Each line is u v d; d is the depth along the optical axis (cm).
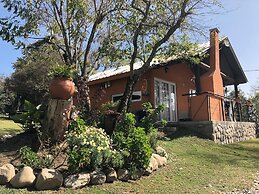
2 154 699
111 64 1354
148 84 1475
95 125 866
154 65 1371
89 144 615
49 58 1331
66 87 745
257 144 1375
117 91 1553
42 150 706
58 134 739
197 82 1475
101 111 925
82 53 1191
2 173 540
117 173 641
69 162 588
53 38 1160
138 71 1037
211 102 1358
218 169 837
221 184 704
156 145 858
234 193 654
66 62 1148
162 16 1084
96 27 1162
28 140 788
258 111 2711
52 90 744
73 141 616
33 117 793
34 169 593
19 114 855
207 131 1262
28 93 2519
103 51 1199
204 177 741
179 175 732
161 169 762
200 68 1566
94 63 1255
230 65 1934
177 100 1619
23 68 2531
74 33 1104
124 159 663
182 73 1703
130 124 773
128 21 1154
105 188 587
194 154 977
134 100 1511
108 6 1134
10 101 2745
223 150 1107
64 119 739
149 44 1177
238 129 1547
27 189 526
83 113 903
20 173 541
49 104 743
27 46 1080
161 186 640
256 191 678
